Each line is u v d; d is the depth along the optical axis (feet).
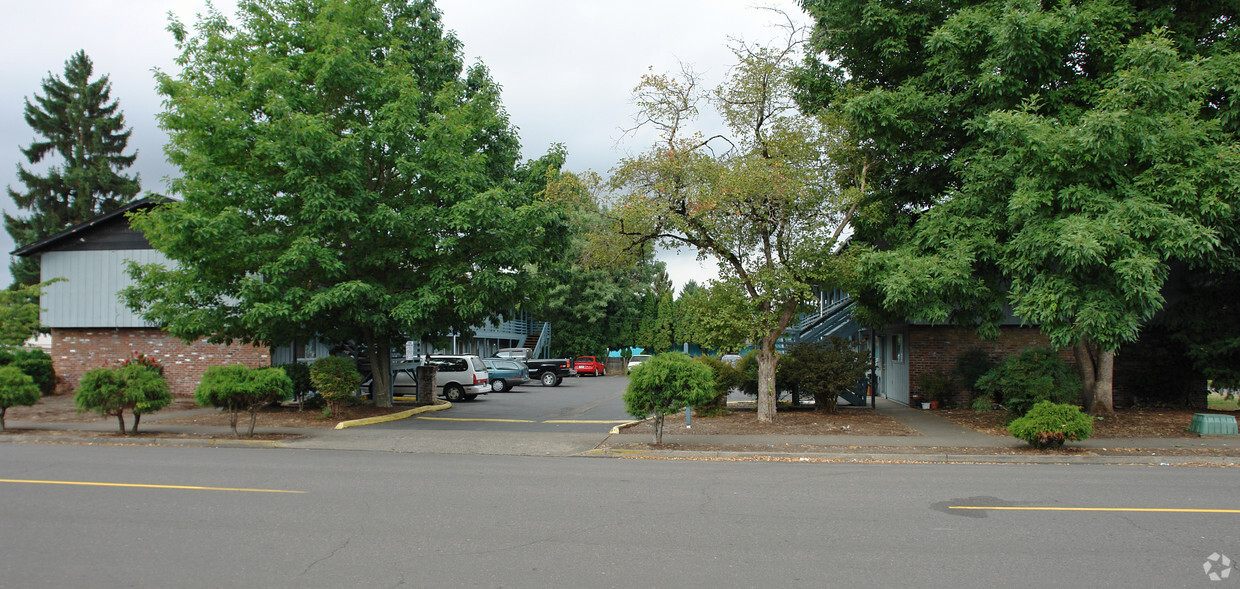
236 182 52.95
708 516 25.96
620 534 23.21
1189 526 24.53
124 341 83.97
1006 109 49.55
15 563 19.80
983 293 49.19
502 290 58.29
